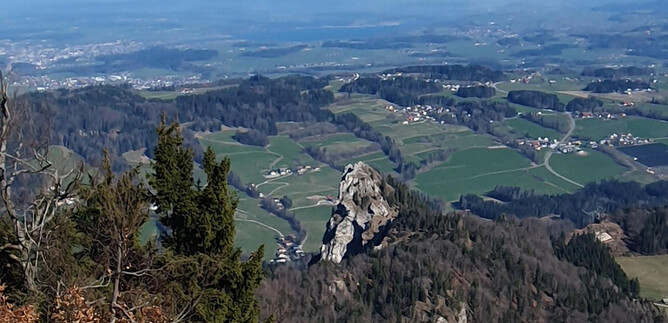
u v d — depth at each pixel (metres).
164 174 27.09
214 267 26.02
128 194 25.78
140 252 25.45
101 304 22.95
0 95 27.28
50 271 25.22
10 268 26.84
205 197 26.80
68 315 20.97
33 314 21.03
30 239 26.20
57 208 28.56
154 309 22.23
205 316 25.31
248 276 26.72
